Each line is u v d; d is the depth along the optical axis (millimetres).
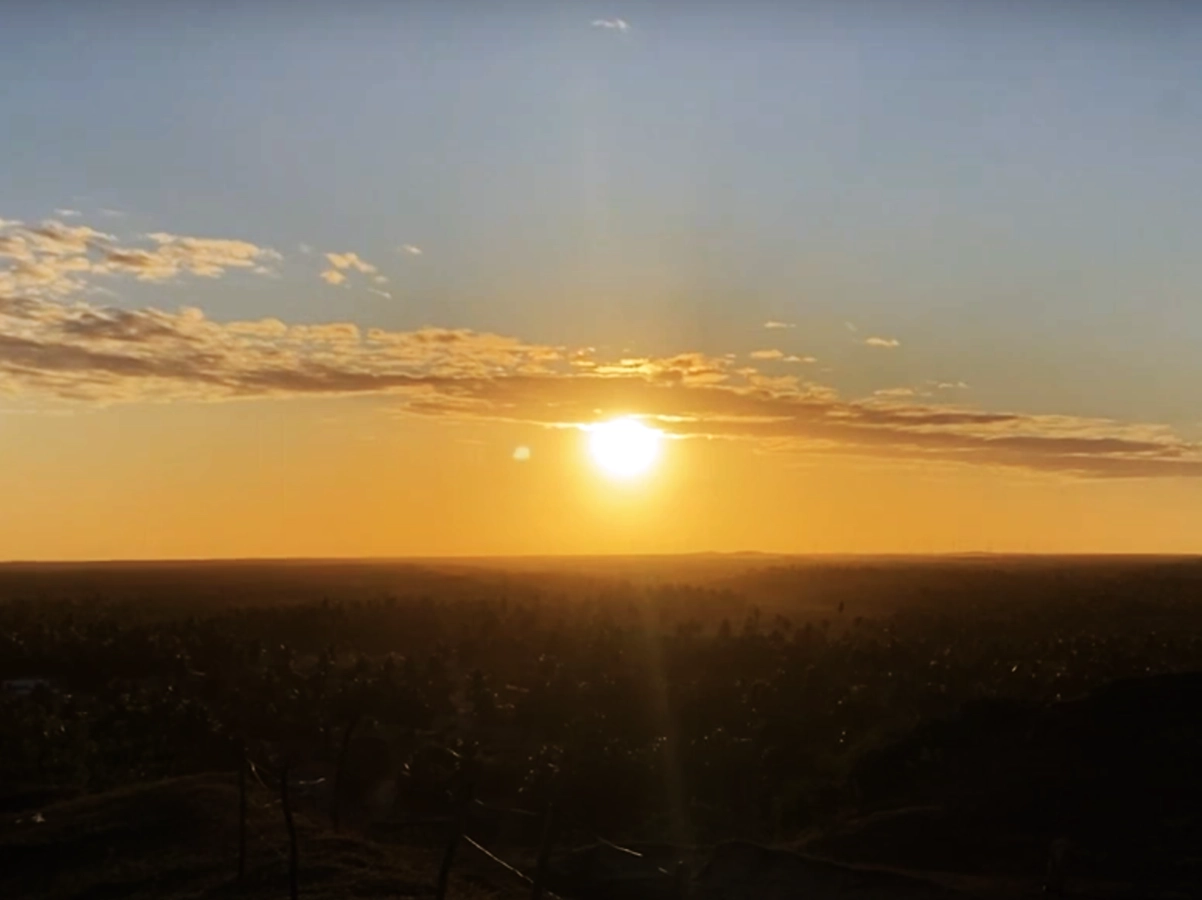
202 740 50938
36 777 45438
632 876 31062
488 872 32000
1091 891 28578
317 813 41562
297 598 172375
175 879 29984
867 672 69562
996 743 38188
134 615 123688
